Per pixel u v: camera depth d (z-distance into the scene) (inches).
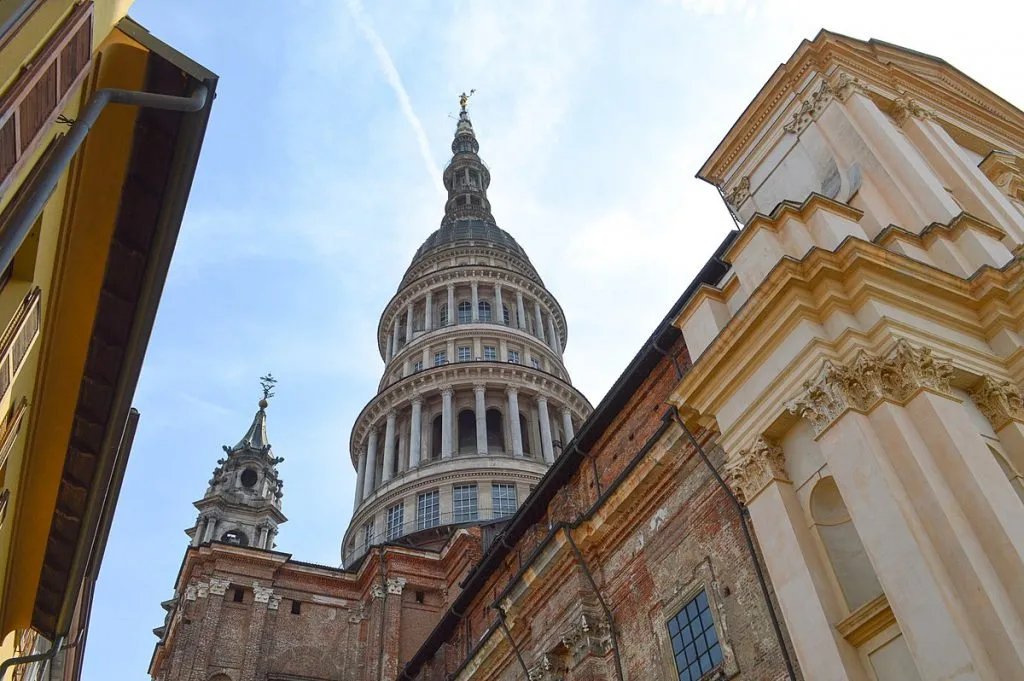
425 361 2655.0
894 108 873.5
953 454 504.1
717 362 662.5
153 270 480.7
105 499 627.2
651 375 900.0
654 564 799.7
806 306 602.5
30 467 582.9
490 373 2480.3
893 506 489.7
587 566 885.8
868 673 496.1
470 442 2472.9
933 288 620.4
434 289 2940.5
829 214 686.5
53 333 508.7
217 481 2684.5
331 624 1768.0
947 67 994.1
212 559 1769.2
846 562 556.7
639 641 792.3
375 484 2402.8
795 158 876.6
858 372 559.8
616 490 861.2
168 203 457.1
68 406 550.3
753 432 618.8
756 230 712.4
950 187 774.5
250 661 1638.8
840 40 901.8
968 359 594.9
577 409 2568.9
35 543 643.5
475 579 1179.3
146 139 450.6
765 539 583.2
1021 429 566.9
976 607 442.0
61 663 1076.5
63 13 331.6
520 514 1074.7
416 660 1327.5
